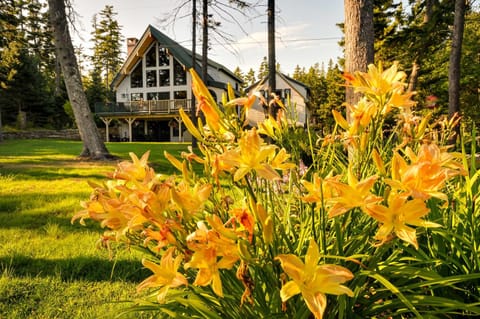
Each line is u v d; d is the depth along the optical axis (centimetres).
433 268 127
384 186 123
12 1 1450
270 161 106
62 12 950
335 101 3039
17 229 367
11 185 616
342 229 112
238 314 102
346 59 439
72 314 213
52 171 776
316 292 75
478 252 117
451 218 132
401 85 104
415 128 140
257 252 99
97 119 3017
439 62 1339
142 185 93
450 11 1062
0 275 260
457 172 80
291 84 2552
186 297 133
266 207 118
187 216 89
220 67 2620
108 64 4147
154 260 132
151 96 2603
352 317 104
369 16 424
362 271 94
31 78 2719
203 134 108
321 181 91
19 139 2455
